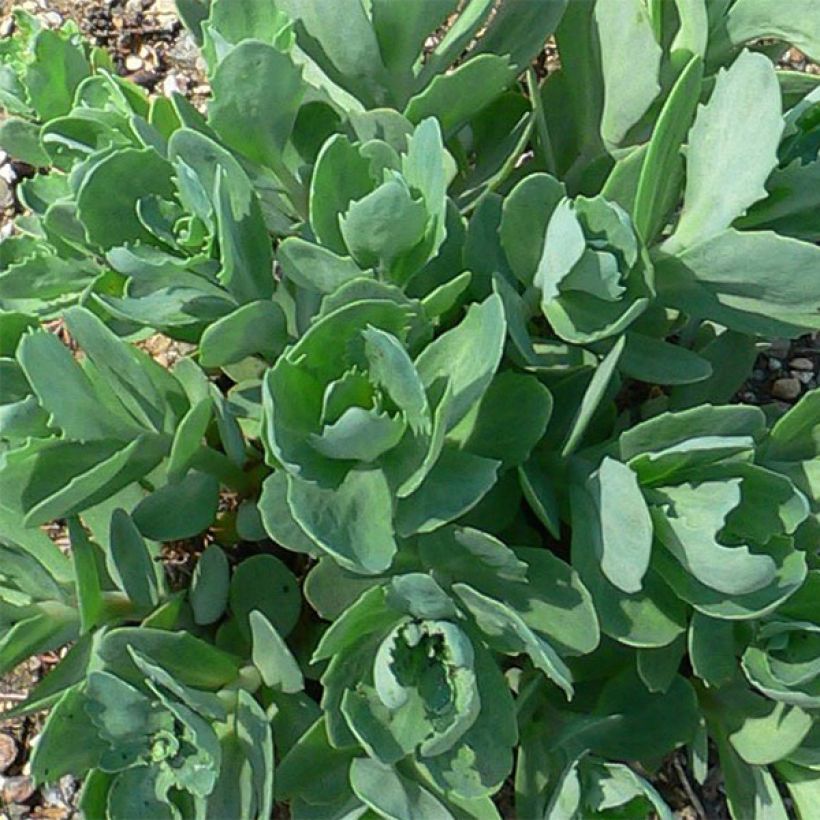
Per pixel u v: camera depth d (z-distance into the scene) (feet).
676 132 1.46
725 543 1.48
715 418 1.43
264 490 1.44
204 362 1.52
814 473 1.58
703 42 1.59
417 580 1.38
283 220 1.72
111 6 2.26
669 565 1.47
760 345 1.98
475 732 1.47
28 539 1.59
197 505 1.60
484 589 1.50
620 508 1.40
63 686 1.56
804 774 1.69
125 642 1.45
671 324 1.81
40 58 1.70
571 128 1.88
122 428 1.50
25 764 1.90
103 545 1.66
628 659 1.69
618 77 1.65
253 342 1.55
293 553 1.89
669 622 1.50
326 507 1.38
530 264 1.57
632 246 1.45
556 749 1.57
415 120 1.63
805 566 1.45
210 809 1.52
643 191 1.45
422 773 1.52
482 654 1.48
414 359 1.51
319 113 1.70
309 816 1.56
